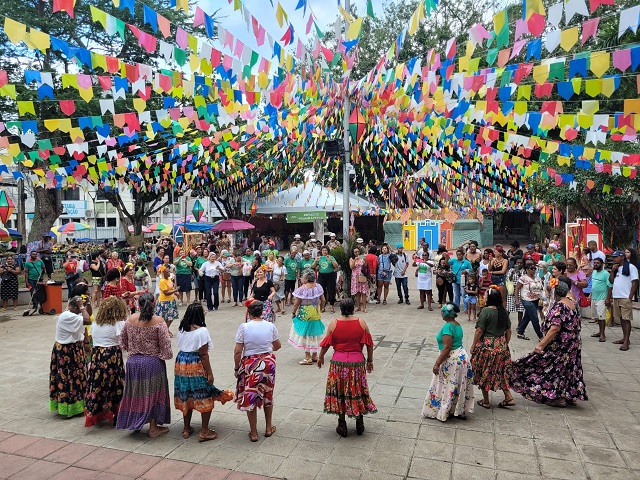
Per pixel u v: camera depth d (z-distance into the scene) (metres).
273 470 4.16
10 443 4.76
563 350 5.62
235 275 12.80
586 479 3.98
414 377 6.68
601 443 4.65
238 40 4.67
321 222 26.97
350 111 11.59
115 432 5.00
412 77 5.48
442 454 4.43
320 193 23.09
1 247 20.41
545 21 3.91
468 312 10.73
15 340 9.28
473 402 5.37
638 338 8.88
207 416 4.76
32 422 5.29
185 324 4.76
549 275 9.57
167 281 9.19
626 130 6.66
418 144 10.75
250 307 4.96
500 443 4.65
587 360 7.55
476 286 10.38
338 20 6.35
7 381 6.75
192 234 19.58
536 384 5.69
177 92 5.91
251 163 16.39
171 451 4.55
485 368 5.55
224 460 4.35
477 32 4.36
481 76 5.27
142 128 13.09
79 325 5.51
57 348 5.42
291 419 5.28
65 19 14.80
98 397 5.10
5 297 12.91
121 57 15.33
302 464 4.25
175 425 5.19
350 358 4.75
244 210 25.64
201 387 4.71
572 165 11.12
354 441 4.71
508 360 5.61
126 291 9.33
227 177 17.72
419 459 4.33
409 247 28.12
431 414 5.25
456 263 11.45
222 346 8.56
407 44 17.53
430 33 17.28
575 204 13.58
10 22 4.04
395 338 8.95
